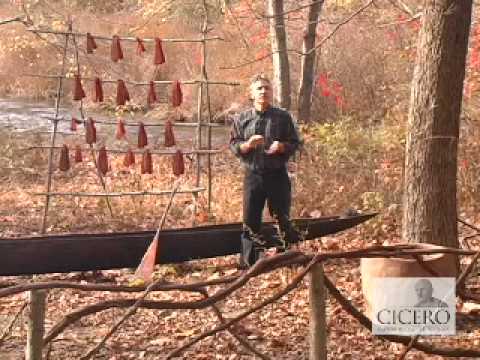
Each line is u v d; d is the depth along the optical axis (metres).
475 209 10.26
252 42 19.50
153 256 4.29
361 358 5.74
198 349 6.04
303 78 14.16
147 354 5.96
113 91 21.28
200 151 9.93
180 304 3.98
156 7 18.83
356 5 17.27
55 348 6.07
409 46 15.43
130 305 3.99
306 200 10.75
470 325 6.29
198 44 21.83
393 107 14.41
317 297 4.31
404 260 5.47
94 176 13.27
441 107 6.63
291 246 8.33
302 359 5.82
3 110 21.58
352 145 11.80
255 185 7.77
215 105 20.73
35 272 7.71
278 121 7.73
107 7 24.34
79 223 10.41
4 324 6.59
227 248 8.20
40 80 23.84
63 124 19.16
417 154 6.75
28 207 11.38
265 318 6.74
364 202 9.88
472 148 10.83
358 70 17.11
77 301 7.35
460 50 6.60
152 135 18.25
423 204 6.74
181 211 10.84
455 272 5.91
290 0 17.52
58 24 15.90
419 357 5.69
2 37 22.75
